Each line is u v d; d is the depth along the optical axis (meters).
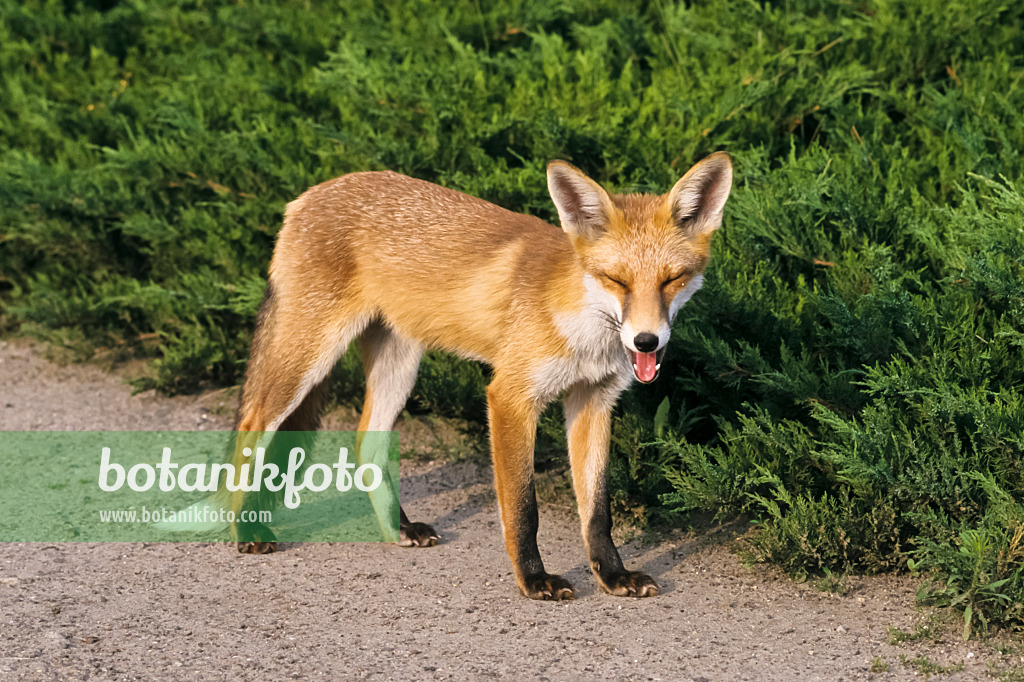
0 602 9.41
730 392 11.59
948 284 11.17
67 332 17.69
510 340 9.80
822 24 16.17
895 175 12.50
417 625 9.05
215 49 20.39
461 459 13.58
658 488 11.59
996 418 9.15
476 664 8.26
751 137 14.41
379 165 14.94
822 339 11.18
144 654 8.41
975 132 12.94
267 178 16.22
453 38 17.11
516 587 9.88
